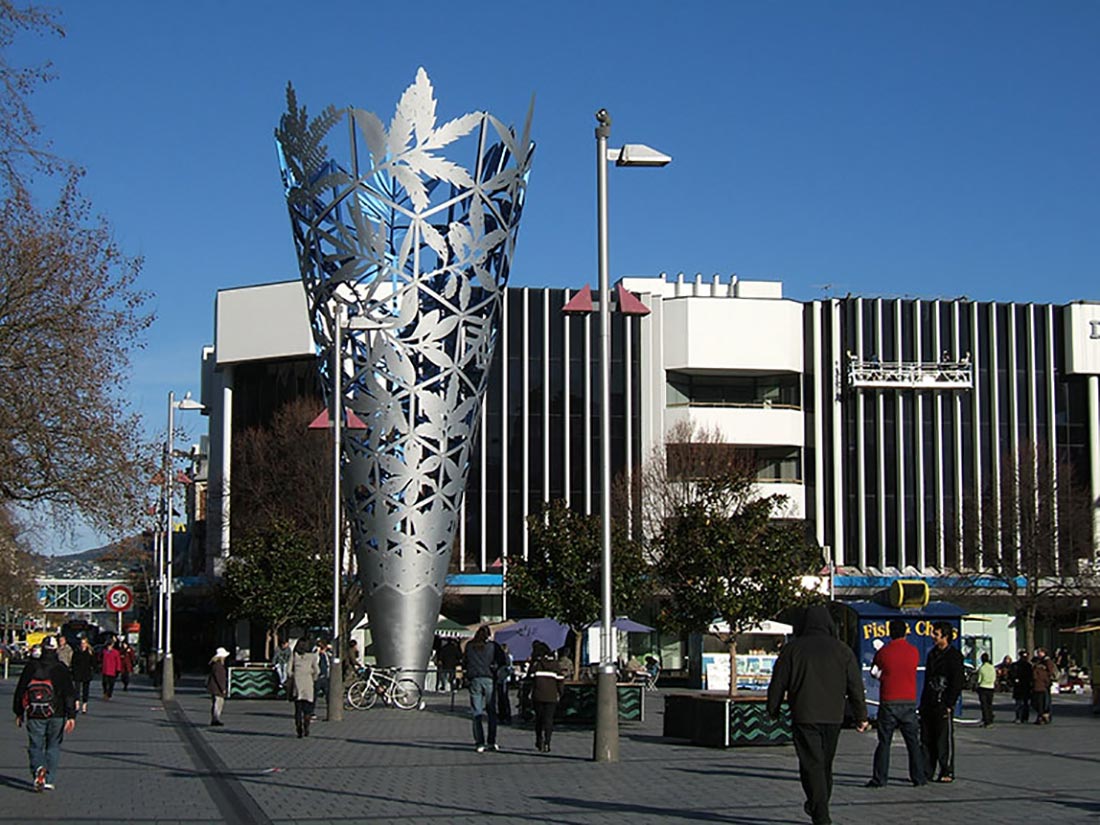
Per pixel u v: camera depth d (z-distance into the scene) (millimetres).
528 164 36125
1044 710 30891
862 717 12102
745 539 27703
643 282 72000
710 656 47156
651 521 56750
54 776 16812
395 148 34188
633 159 20234
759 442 63812
